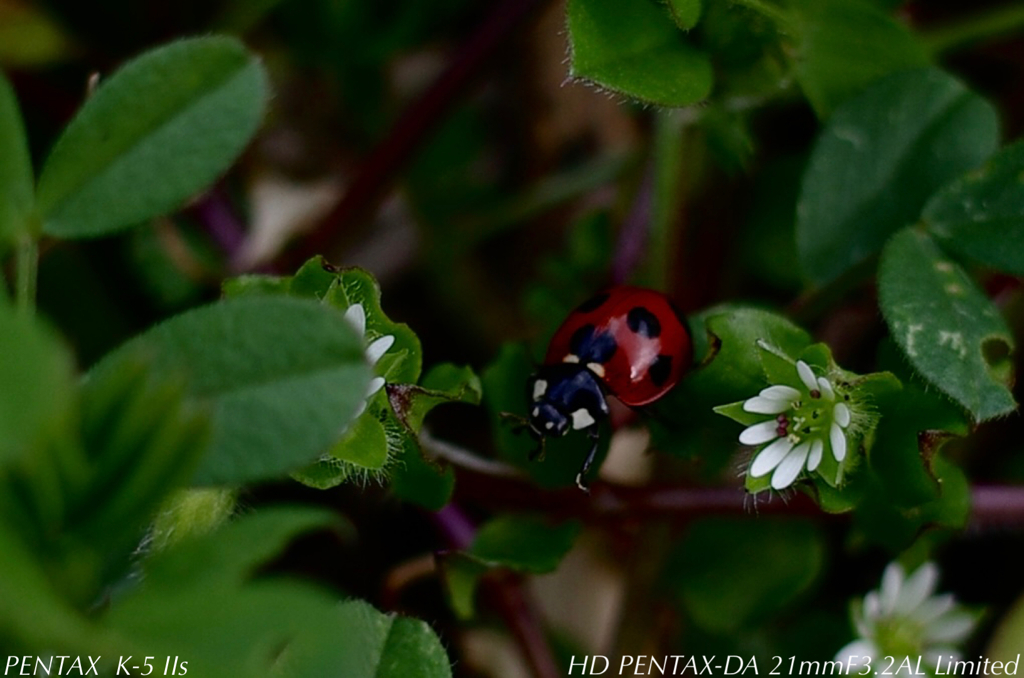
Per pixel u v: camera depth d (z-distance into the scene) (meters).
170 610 0.12
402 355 0.14
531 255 0.18
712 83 0.15
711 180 0.16
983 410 0.14
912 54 0.15
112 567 0.13
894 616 0.15
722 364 0.14
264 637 0.12
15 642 0.12
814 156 0.15
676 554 0.16
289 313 0.13
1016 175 0.14
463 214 0.17
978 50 0.17
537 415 0.14
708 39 0.15
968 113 0.15
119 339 0.16
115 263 0.16
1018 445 0.16
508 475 0.15
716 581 0.16
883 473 0.14
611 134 0.18
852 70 0.15
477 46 0.16
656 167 0.16
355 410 0.13
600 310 0.15
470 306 0.17
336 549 0.16
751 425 0.14
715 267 0.16
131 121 0.13
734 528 0.15
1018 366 0.16
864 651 0.15
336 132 0.17
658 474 0.16
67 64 0.17
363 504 0.16
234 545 0.12
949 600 0.15
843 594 0.16
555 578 0.16
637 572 0.16
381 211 0.17
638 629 0.16
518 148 0.18
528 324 0.17
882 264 0.14
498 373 0.15
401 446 0.14
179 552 0.12
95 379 0.13
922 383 0.14
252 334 0.13
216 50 0.13
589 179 0.17
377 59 0.17
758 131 0.16
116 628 0.12
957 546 0.16
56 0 0.17
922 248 0.14
